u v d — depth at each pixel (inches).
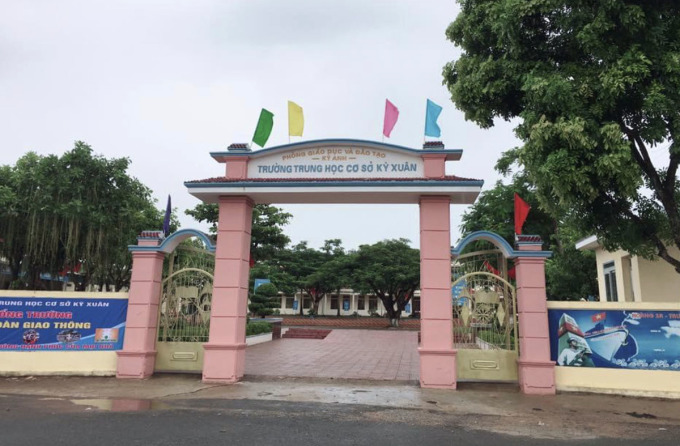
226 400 295.0
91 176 647.1
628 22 285.7
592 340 340.2
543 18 318.3
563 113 296.7
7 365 366.0
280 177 381.7
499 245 360.8
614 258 542.3
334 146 382.0
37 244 609.0
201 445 201.8
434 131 386.0
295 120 402.6
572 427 247.0
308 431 226.7
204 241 386.0
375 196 371.2
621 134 279.7
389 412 270.4
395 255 1454.2
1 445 199.6
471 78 346.9
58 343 372.2
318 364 500.7
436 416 264.2
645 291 463.2
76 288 817.5
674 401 314.7
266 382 360.2
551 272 706.2
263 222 845.8
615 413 280.5
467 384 355.3
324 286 1600.6
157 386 336.5
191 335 392.5
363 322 1565.0
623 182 281.4
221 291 368.8
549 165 288.7
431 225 361.1
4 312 370.0
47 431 220.8
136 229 787.4
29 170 621.3
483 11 345.1
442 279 354.0
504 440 220.1
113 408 270.7
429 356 346.3
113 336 376.8
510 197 775.7
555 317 347.3
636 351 333.7
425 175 367.9
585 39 292.5
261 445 203.5
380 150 377.1
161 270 397.1
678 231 322.0
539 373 332.5
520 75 324.2
